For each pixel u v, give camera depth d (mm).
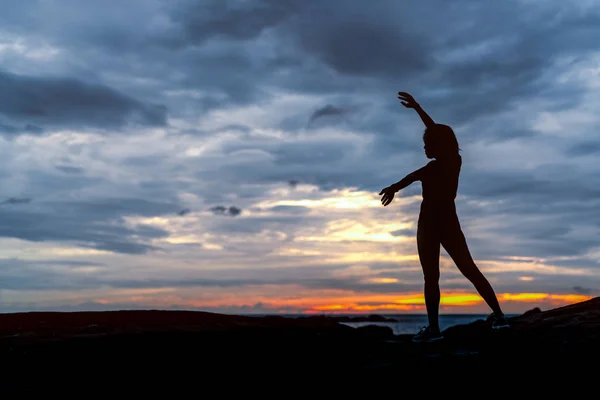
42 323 7137
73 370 5625
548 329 5969
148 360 5875
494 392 5180
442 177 6891
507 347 5668
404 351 5930
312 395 5285
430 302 6672
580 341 5445
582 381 5129
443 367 5410
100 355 5961
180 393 5266
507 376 5285
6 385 5309
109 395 5195
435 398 5188
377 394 5270
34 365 5707
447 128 7086
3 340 6312
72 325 7055
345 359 5797
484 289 6539
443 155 6965
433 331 6531
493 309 6445
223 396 5262
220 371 5660
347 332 7340
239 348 6203
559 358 5332
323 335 6883
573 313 6457
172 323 7324
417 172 6969
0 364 5703
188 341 6426
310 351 6109
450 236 6750
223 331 6855
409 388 5277
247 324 7586
